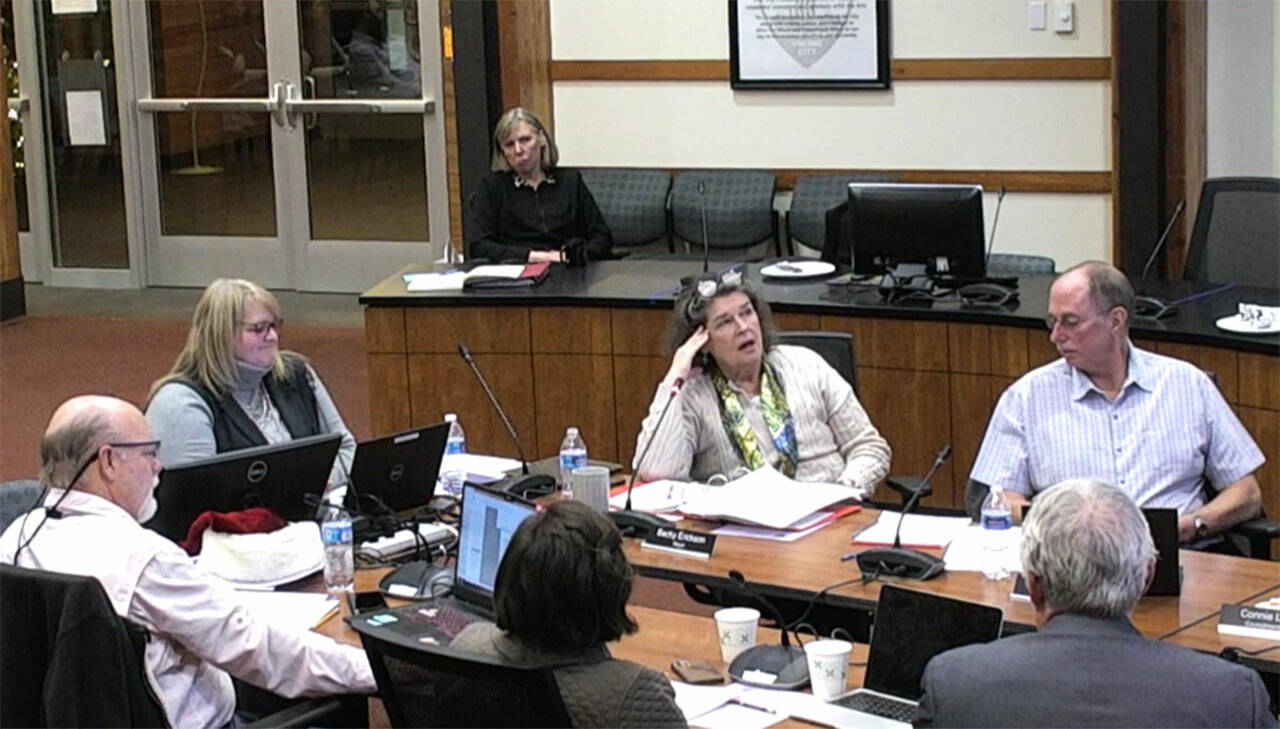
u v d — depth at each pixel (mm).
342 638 3951
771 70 9500
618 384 6793
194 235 11531
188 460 4625
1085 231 9062
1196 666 2789
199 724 3701
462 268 7336
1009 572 4102
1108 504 2908
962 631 3443
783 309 6582
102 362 9500
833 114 9445
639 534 4535
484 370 6918
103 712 3389
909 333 6359
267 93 11125
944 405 6352
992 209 9219
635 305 6676
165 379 4930
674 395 4984
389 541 4570
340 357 9406
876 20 9227
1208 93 8656
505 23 9562
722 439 5035
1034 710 2789
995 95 9102
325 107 10953
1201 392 4723
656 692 3049
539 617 3021
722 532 4566
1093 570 2844
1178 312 6047
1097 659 2807
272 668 3646
